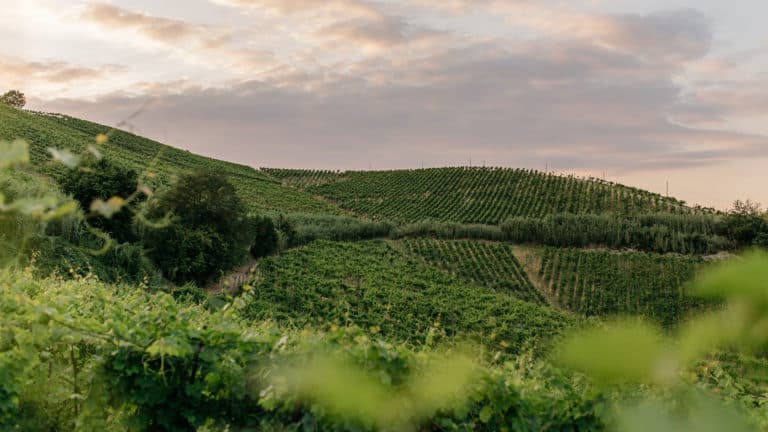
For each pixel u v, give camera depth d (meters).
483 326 33.50
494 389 4.06
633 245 61.62
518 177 108.50
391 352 3.53
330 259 50.53
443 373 1.95
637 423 0.93
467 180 110.25
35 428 4.68
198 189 33.56
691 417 0.93
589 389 3.85
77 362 5.14
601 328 0.81
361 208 101.00
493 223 89.00
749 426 0.90
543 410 4.10
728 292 0.73
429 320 34.25
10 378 4.21
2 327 4.17
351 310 34.00
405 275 49.84
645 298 50.31
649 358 0.77
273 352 4.31
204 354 4.41
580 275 56.03
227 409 4.51
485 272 56.88
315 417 3.63
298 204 94.19
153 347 4.21
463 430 3.96
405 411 3.28
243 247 38.97
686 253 58.00
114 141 98.56
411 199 104.12
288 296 34.59
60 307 4.68
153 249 29.33
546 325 36.94
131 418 4.59
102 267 24.30
